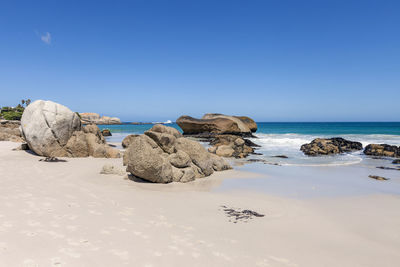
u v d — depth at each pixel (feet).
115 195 25.30
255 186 32.94
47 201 21.63
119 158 53.26
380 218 21.52
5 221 16.83
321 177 39.47
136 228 17.12
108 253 13.55
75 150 52.24
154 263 12.87
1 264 11.88
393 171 45.09
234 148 71.31
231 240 16.19
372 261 14.40
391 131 168.35
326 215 22.04
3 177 30.17
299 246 15.89
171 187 30.91
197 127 127.34
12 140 78.59
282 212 22.56
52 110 52.01
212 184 33.65
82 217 18.44
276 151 72.28
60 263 12.28
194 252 14.28
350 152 69.31
